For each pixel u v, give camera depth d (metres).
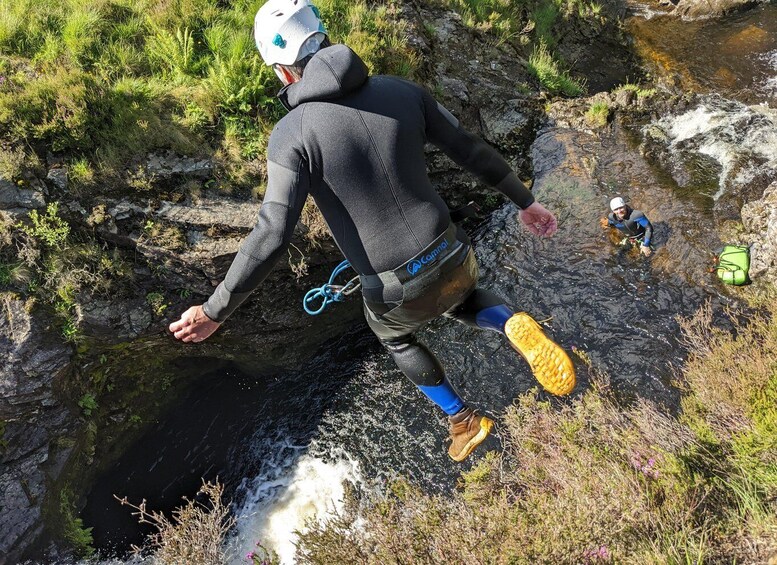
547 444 5.20
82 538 6.40
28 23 6.62
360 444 6.81
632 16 12.52
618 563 3.82
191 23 7.08
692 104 9.00
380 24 7.80
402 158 1.82
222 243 6.05
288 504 6.70
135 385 6.91
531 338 1.85
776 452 4.35
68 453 6.20
